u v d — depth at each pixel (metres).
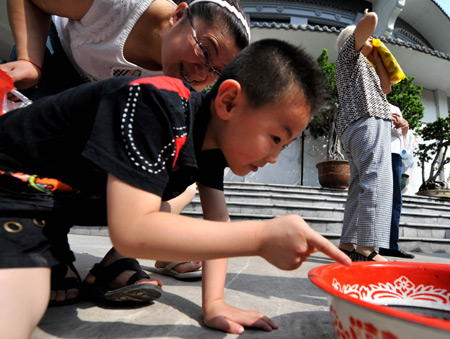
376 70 2.23
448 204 5.21
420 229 3.89
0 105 0.88
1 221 0.67
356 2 8.91
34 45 1.13
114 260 1.07
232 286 1.35
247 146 0.77
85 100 0.74
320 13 8.70
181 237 0.64
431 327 0.44
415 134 6.91
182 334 0.81
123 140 0.67
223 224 0.67
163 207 1.17
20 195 0.72
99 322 0.87
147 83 0.71
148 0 1.18
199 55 1.08
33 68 1.11
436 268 0.89
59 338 0.76
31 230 0.69
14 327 0.57
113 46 1.22
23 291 0.61
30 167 0.76
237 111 0.76
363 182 1.86
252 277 1.56
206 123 0.81
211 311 0.88
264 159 0.80
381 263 0.90
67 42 1.29
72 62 1.33
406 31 9.34
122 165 0.65
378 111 1.92
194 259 0.67
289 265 0.67
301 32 6.34
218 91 0.77
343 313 0.61
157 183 0.67
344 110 2.04
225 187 4.65
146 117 0.69
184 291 1.23
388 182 1.85
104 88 0.73
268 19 8.77
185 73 1.15
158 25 1.22
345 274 0.83
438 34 9.55
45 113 0.77
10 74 1.03
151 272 1.56
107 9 1.16
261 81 0.73
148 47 1.28
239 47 1.09
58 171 0.78
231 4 1.06
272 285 1.40
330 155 5.96
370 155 1.85
